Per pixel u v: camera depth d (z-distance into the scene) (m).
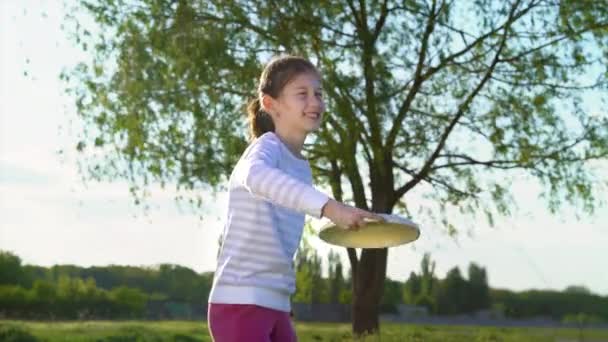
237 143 14.98
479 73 15.84
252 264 3.21
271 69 3.42
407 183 16.66
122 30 15.24
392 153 16.47
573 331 18.58
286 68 3.38
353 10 15.46
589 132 15.77
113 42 15.57
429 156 16.48
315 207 2.84
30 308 25.34
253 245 3.21
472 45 15.80
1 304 24.80
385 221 2.96
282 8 15.16
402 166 16.67
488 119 15.85
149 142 15.40
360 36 15.07
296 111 3.36
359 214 2.83
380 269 17.09
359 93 15.04
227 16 15.16
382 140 15.70
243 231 3.21
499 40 15.66
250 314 3.18
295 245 3.34
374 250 17.08
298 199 2.87
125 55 15.20
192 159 15.33
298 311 25.80
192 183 15.41
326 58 14.92
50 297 25.84
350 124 14.79
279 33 14.97
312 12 15.12
